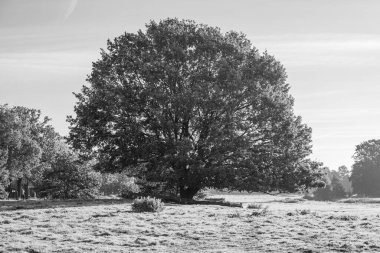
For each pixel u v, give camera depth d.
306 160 42.94
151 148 37.97
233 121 39.53
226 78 39.03
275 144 40.31
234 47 42.19
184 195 42.00
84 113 41.44
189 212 25.20
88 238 15.55
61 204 30.14
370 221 21.28
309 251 13.20
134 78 42.88
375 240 14.95
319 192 124.88
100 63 43.84
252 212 25.72
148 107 39.81
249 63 42.09
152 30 43.84
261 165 39.34
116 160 43.66
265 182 38.25
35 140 81.94
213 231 17.39
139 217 21.75
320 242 14.73
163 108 39.81
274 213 26.19
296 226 19.14
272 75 41.12
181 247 14.09
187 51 41.81
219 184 38.53
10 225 18.45
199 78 39.56
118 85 42.41
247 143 38.56
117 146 42.16
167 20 44.19
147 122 40.44
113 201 34.22
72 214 22.78
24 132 76.81
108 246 14.09
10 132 72.56
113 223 19.41
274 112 39.53
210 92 38.97
